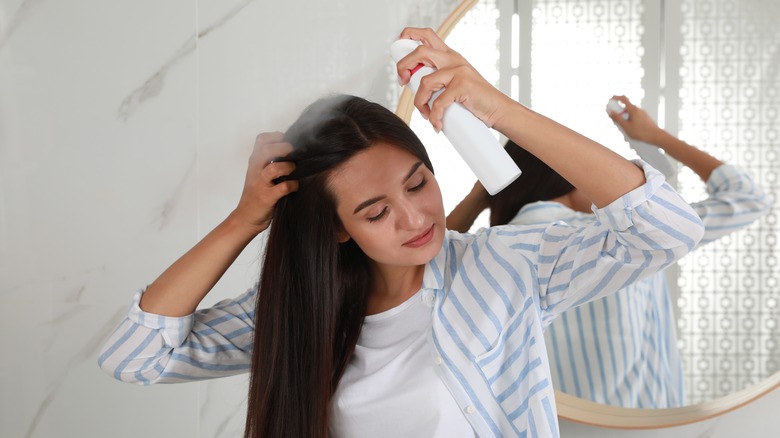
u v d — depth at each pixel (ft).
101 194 4.70
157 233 4.69
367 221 3.00
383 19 4.53
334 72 4.57
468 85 2.56
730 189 4.28
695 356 4.34
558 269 3.04
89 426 4.80
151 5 4.62
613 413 4.32
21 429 4.83
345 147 3.01
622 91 4.30
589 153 2.60
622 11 4.28
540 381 3.01
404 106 4.32
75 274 4.74
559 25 4.31
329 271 3.20
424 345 3.16
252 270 4.61
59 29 4.67
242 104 4.61
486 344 3.08
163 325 3.25
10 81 4.70
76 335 4.77
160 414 4.76
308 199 3.12
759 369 4.33
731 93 4.27
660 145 4.31
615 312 4.31
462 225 4.29
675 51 4.28
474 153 2.58
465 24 4.36
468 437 3.09
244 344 3.51
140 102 4.65
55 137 4.71
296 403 3.22
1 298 4.78
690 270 4.34
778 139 4.25
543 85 4.33
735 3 4.25
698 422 4.47
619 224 2.65
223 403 4.74
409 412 3.08
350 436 3.22
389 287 3.30
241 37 4.59
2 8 4.68
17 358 4.80
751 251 4.30
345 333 3.29
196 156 4.65
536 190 4.23
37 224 4.75
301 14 4.57
